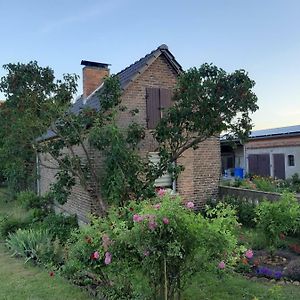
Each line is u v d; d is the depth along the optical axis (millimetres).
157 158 12164
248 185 14625
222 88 8961
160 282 4473
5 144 9531
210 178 13539
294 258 7582
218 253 4285
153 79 12555
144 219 4172
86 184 10172
